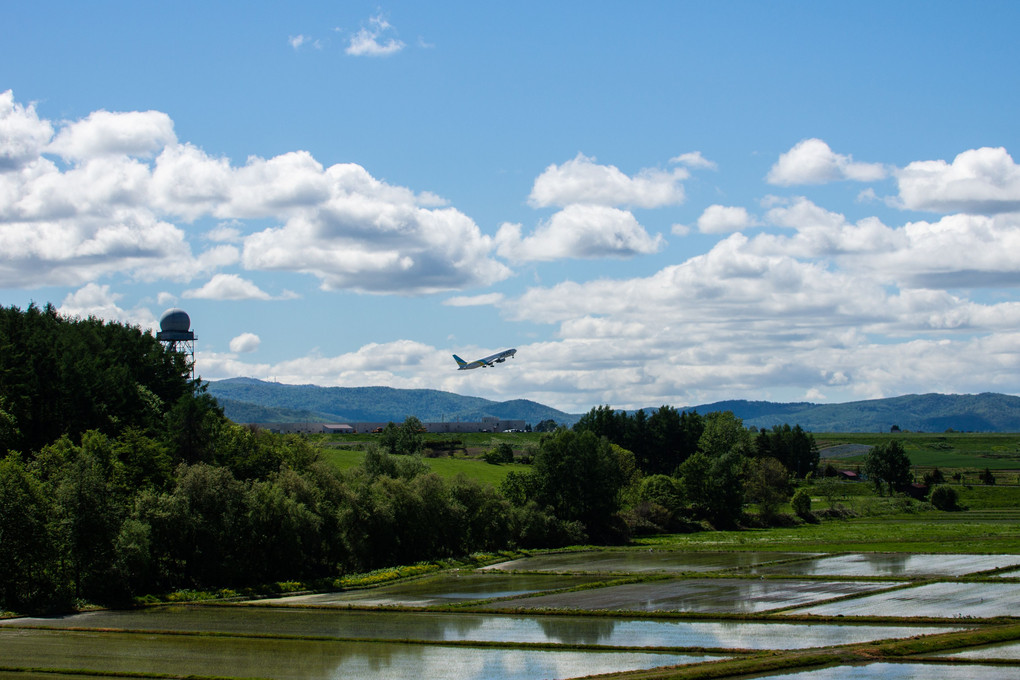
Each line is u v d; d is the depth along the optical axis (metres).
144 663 52.25
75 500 78.75
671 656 52.19
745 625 61.62
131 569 80.81
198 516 89.12
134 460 100.38
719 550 120.94
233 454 119.81
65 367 112.50
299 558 94.38
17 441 103.12
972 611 64.00
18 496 76.12
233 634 61.66
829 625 60.88
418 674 48.66
